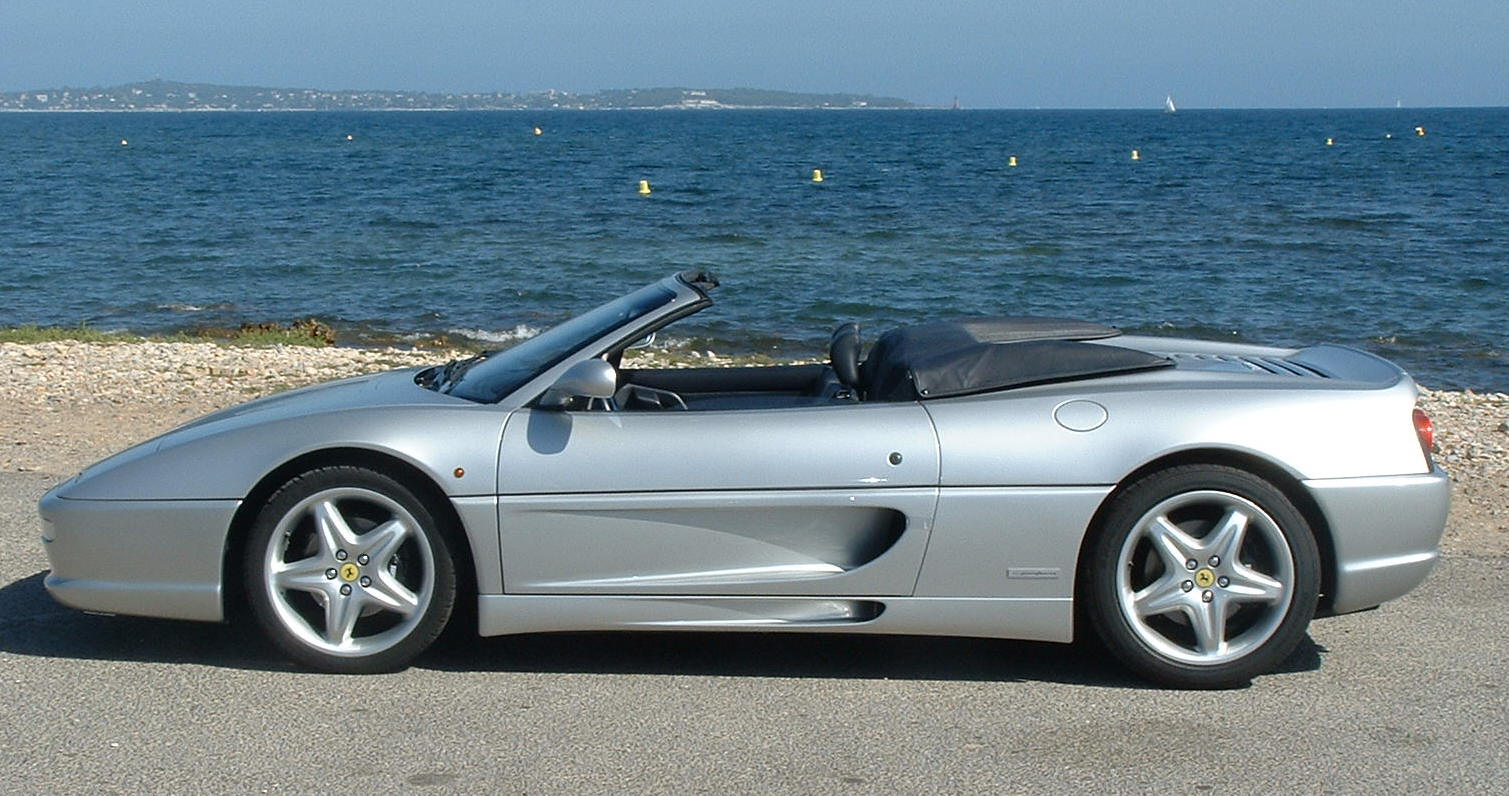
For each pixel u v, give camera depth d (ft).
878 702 13.23
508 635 14.53
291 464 13.70
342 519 13.71
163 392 33.76
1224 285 71.26
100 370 38.06
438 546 13.61
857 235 97.14
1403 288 69.97
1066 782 11.34
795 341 53.62
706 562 13.64
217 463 13.70
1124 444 13.32
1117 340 15.92
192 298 66.23
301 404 14.88
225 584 13.87
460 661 14.34
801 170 196.85
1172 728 12.59
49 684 13.58
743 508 13.39
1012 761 11.78
